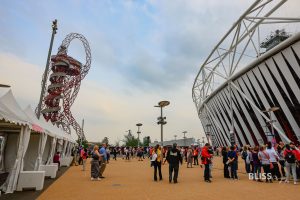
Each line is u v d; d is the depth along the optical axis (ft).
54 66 153.69
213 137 194.08
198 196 28.32
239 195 28.71
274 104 115.14
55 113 143.23
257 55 116.47
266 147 43.73
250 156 46.96
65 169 69.72
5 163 45.06
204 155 41.78
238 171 57.52
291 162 37.50
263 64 113.39
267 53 106.63
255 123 131.95
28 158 48.47
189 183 39.47
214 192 30.89
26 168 47.78
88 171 63.52
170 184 38.52
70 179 45.85
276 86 109.81
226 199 26.50
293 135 111.14
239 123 147.74
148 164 89.20
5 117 25.34
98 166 45.19
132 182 41.14
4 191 31.45
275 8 106.63
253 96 127.13
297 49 93.71
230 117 155.84
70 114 151.94
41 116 54.44
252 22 122.62
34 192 31.58
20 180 32.81
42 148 45.03
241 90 136.36
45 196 28.76
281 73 106.11
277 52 103.40
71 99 153.38
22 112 32.68
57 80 149.18
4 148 45.70
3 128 43.45
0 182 32.78
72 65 154.92
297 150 38.63
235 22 127.95
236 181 41.45
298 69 95.71
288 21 103.40
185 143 194.70
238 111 142.41
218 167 72.69
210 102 183.42
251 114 132.98
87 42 166.30
